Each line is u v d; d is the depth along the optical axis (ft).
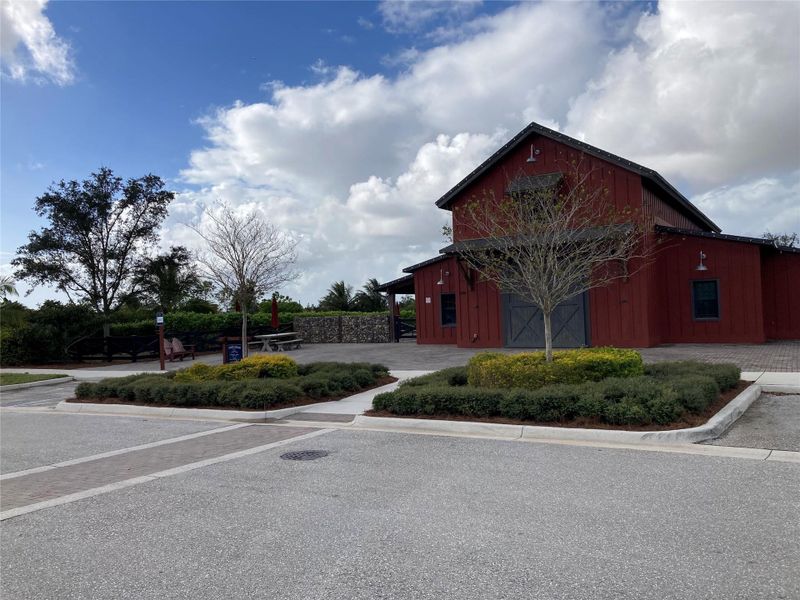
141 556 14.89
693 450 22.85
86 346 86.07
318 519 16.88
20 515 18.69
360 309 159.74
